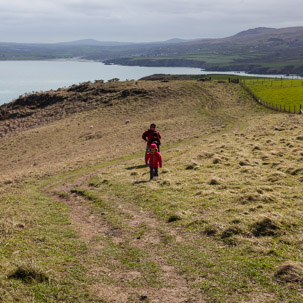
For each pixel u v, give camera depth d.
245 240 8.45
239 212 10.53
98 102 93.44
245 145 23.78
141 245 8.98
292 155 18.27
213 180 14.68
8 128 89.88
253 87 96.25
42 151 51.72
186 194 13.55
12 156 52.88
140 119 69.06
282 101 67.06
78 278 6.87
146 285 6.67
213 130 41.09
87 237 9.84
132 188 15.67
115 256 8.27
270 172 15.35
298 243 7.98
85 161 28.95
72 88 115.25
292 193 12.00
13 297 5.79
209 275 6.90
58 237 9.60
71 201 15.20
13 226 10.01
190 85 101.06
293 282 6.26
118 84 110.44
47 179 22.28
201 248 8.38
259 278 6.55
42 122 88.12
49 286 6.37
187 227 9.98
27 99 110.69
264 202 11.26
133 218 11.55
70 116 86.38
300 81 111.88
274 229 8.86
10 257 7.49
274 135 27.50
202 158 21.12
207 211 11.12
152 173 17.16
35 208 13.39
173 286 6.57
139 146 36.00
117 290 6.47
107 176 19.75
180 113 69.25
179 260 7.79
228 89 94.00
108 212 12.61
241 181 14.38
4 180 23.31
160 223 10.71
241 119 50.16
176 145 33.06
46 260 7.59
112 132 55.84
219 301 5.89
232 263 7.33
